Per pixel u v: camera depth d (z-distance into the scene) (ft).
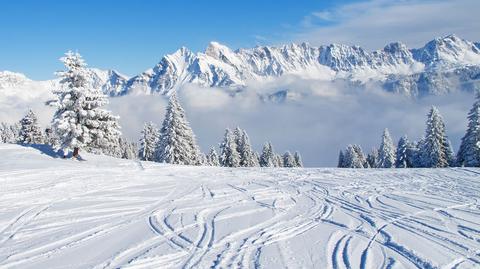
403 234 30.89
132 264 24.47
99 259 25.54
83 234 31.63
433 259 25.02
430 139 170.60
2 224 34.83
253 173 83.76
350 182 66.23
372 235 30.76
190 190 56.29
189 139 169.68
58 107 97.09
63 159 95.25
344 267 23.71
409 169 91.97
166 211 40.60
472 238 29.66
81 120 97.86
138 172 79.00
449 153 171.63
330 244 28.37
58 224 34.96
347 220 36.09
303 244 28.43
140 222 35.65
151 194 51.88
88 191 52.90
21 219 36.68
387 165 220.84
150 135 206.28
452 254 25.96
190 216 38.09
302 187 60.13
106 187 57.00
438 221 35.22
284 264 24.23
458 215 37.68
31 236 31.17
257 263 24.43
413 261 24.72
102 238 30.42
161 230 32.65
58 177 63.16
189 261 24.97
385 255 25.86
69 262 25.07
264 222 35.40
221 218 37.19
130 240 29.78
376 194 51.90
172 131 161.79
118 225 34.53
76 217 37.63
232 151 202.59
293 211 40.55
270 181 68.49
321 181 68.18
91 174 69.77
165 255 26.09
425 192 53.06
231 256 25.79
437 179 68.54
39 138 186.70
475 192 52.44
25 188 52.34
